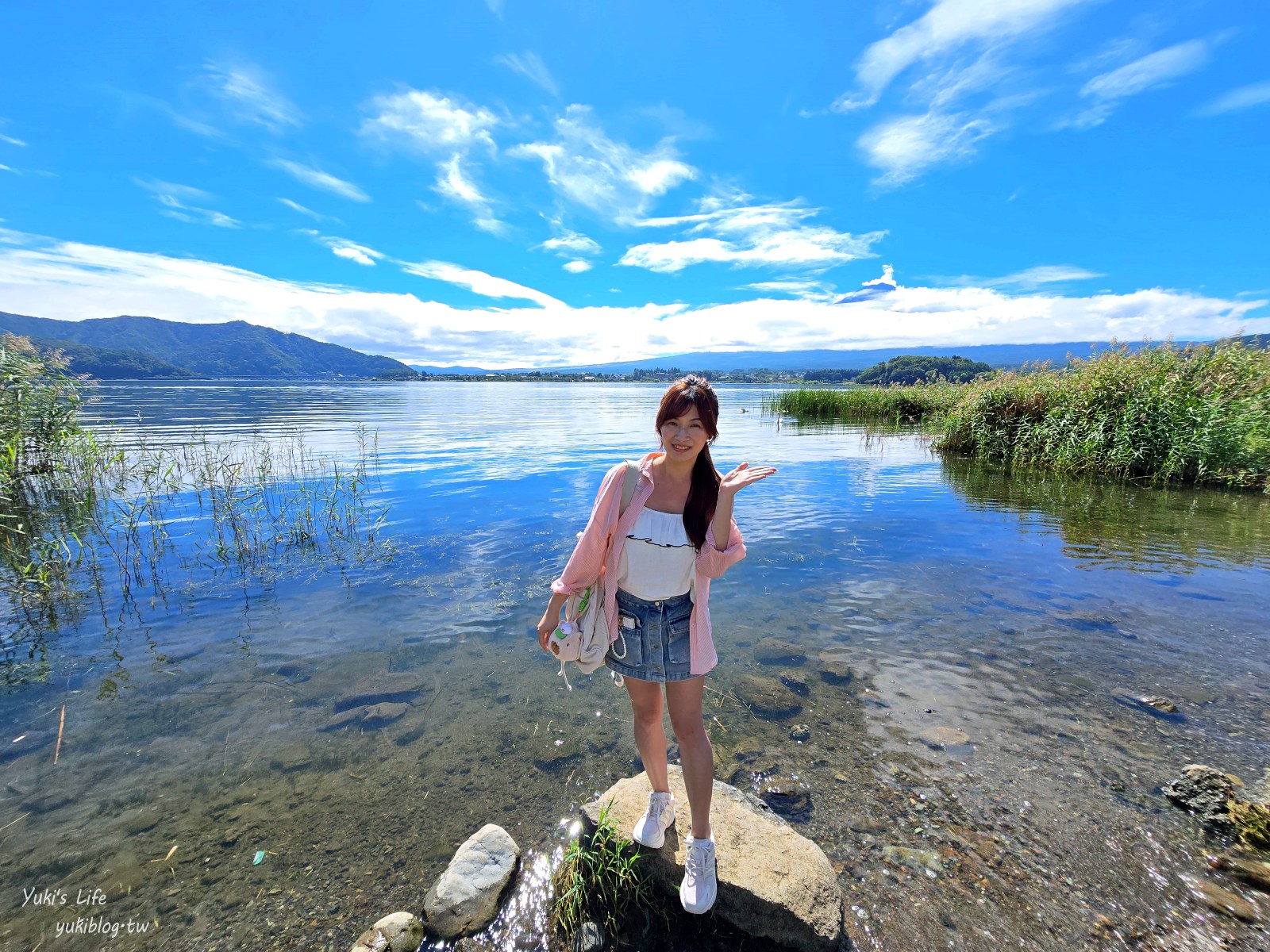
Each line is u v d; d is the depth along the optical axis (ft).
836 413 81.25
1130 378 36.04
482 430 59.41
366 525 23.82
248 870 7.55
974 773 9.22
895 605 16.02
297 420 65.72
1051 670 12.34
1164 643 13.42
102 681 12.07
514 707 11.42
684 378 6.62
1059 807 8.45
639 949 6.63
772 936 6.65
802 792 8.93
